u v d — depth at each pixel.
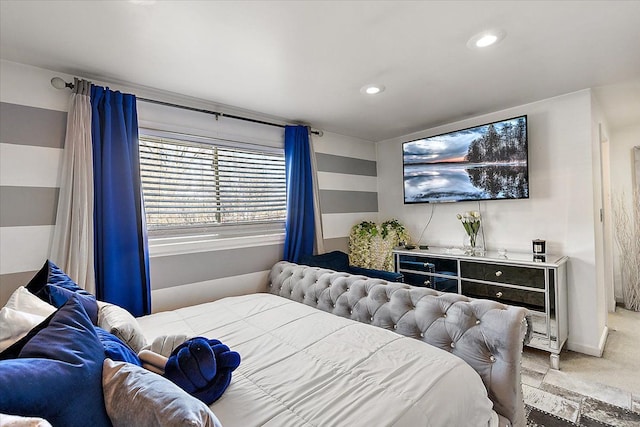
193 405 0.66
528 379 2.19
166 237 2.44
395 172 3.96
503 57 1.93
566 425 1.74
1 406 0.54
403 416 0.98
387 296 1.83
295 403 1.05
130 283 2.10
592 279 2.52
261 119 2.98
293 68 2.02
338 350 1.41
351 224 3.80
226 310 2.04
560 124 2.65
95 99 2.00
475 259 2.75
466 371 1.26
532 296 2.42
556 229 2.71
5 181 1.79
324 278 2.30
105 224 2.00
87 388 0.68
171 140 2.47
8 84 1.81
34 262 1.85
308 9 1.43
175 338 1.25
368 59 1.92
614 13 1.50
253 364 1.32
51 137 1.92
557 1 1.41
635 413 1.81
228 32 1.59
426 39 1.71
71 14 1.41
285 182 3.21
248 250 2.84
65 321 0.81
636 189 3.59
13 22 1.46
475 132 3.03
